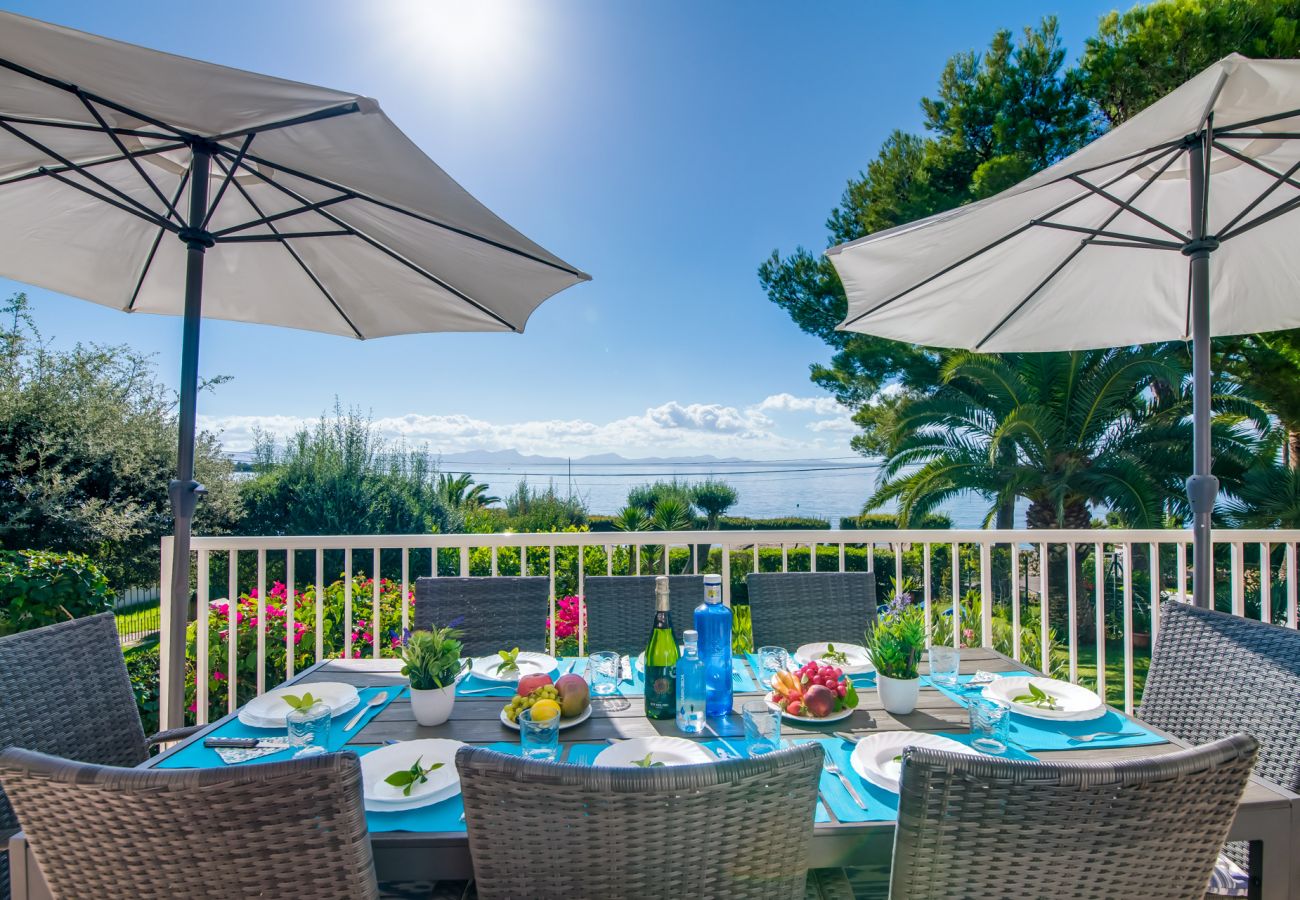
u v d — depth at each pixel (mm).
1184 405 7238
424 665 1554
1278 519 7059
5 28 1370
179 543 2074
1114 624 7598
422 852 1035
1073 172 1772
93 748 1706
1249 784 1171
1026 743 1407
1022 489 7785
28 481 7113
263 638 2822
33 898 1001
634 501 14156
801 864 900
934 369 9484
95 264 2482
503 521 12156
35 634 1663
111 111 1834
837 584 2514
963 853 860
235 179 2322
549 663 1991
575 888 857
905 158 10156
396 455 9867
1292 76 1593
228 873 853
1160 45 7883
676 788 824
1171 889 890
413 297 2682
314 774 825
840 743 1411
